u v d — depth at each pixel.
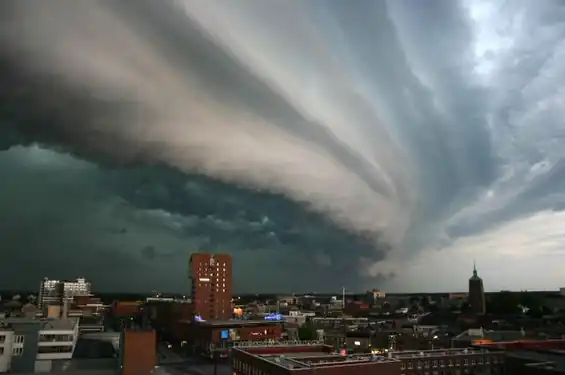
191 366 179.12
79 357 170.75
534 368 108.06
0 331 151.25
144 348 140.75
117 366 153.62
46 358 160.38
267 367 110.25
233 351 139.75
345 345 183.62
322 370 101.69
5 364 149.62
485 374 129.62
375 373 108.50
